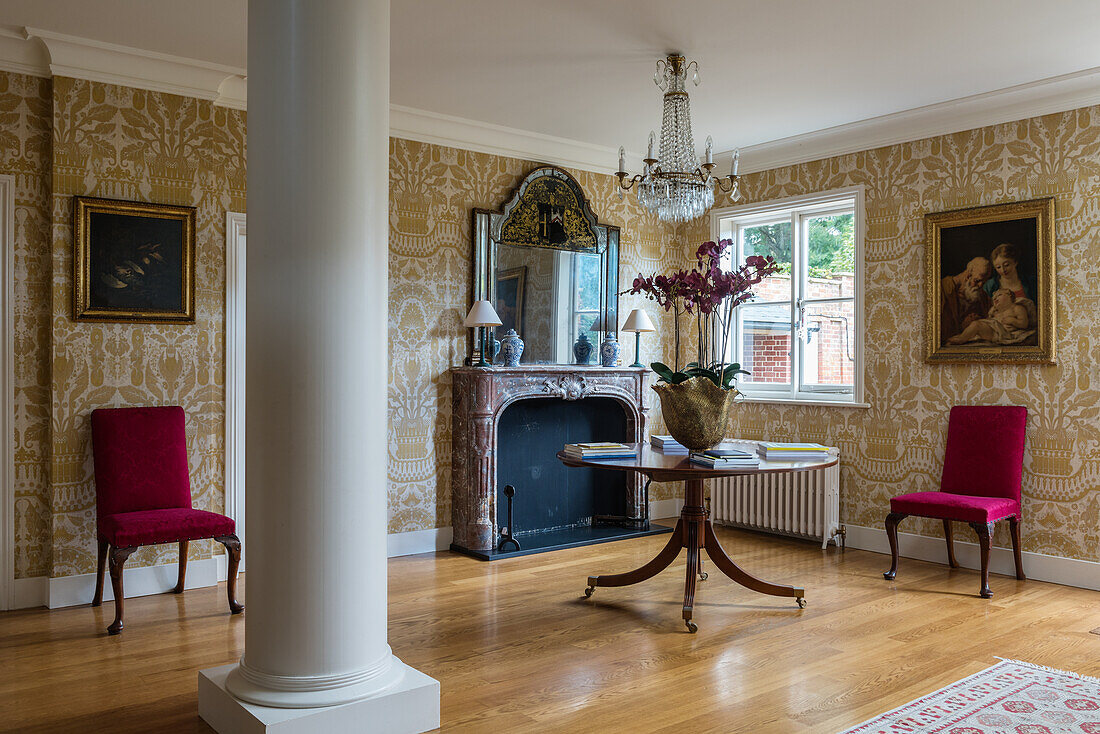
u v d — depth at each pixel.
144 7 3.98
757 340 6.93
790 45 4.43
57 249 4.47
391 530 5.74
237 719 2.77
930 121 5.60
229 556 4.37
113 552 4.05
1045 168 5.11
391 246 5.69
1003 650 3.81
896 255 5.84
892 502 5.13
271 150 2.77
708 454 4.29
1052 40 4.33
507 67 4.80
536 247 6.35
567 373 6.22
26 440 4.49
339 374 2.78
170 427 4.64
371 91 2.88
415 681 2.97
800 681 3.44
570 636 4.01
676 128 4.66
